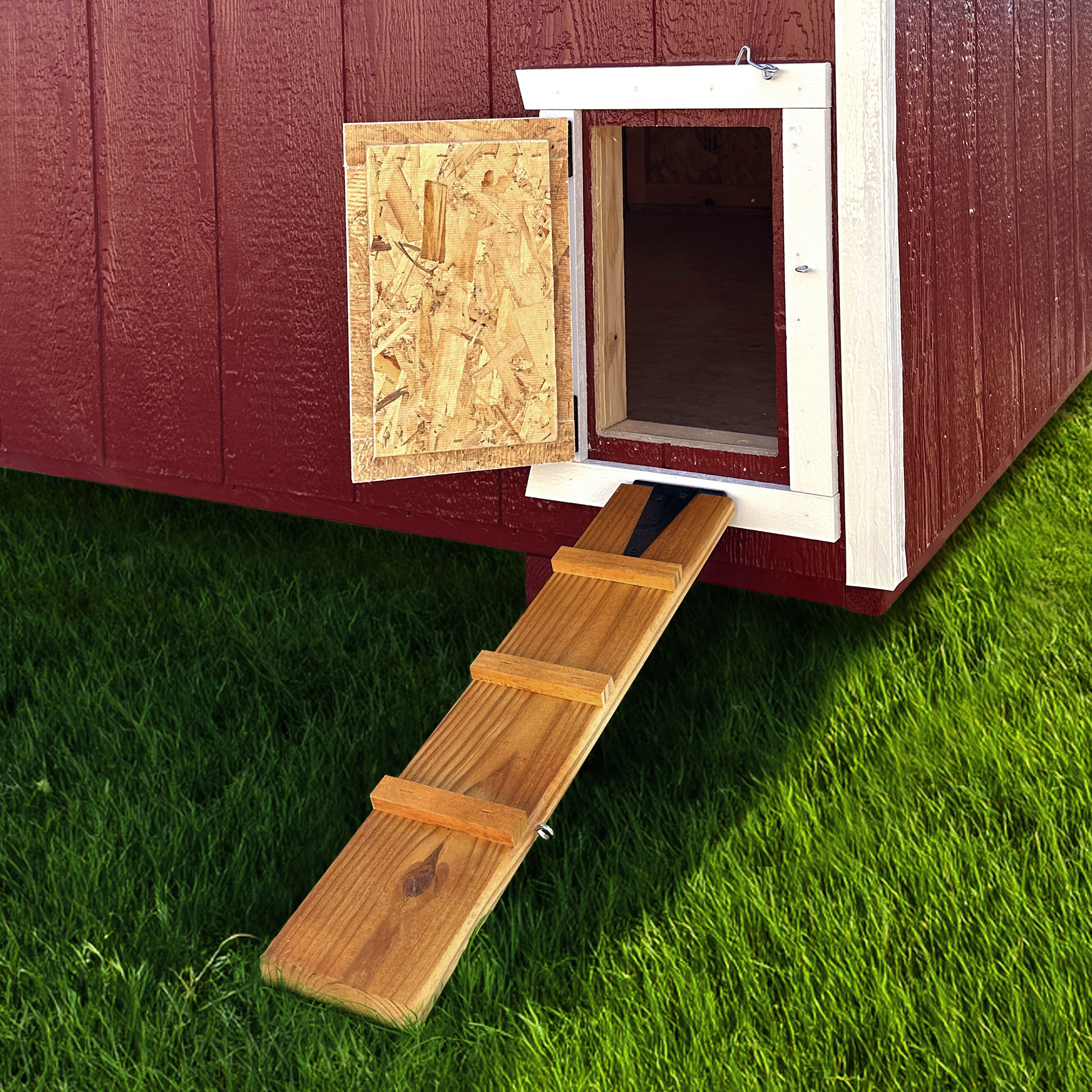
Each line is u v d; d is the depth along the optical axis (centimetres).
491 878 162
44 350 252
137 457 248
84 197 242
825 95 186
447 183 196
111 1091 164
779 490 199
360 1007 155
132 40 232
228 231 231
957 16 207
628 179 485
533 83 204
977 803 195
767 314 319
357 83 217
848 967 174
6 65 243
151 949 177
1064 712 210
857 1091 162
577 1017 170
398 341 198
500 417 203
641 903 183
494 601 241
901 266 193
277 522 271
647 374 267
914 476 202
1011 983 171
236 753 208
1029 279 256
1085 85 291
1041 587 239
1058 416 306
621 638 184
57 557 261
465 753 174
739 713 213
